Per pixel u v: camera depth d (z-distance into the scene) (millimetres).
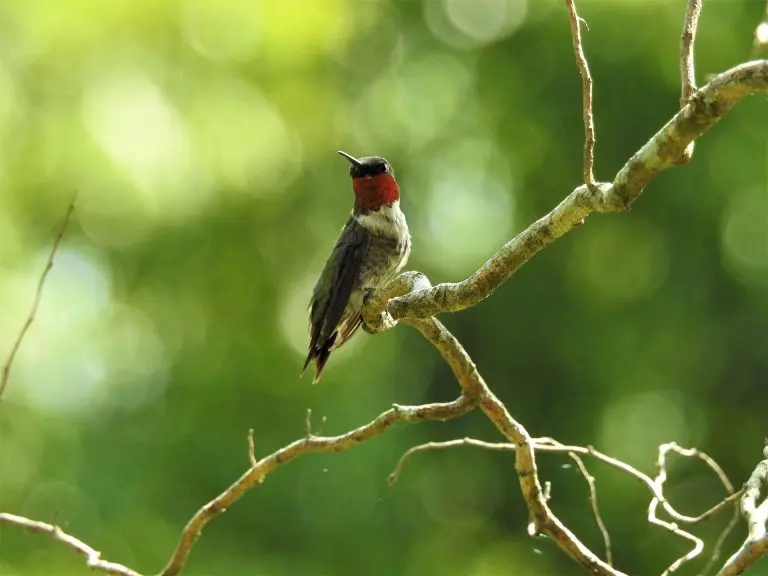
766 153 16922
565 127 17812
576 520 17219
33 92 17203
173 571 5992
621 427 17781
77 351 18031
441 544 17531
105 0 17844
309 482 16281
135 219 17953
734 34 17031
